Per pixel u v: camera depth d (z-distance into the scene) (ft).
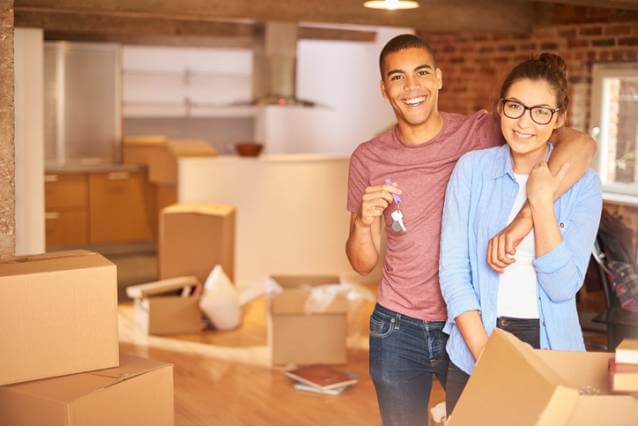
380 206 8.47
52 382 9.16
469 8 18.26
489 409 6.37
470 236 7.79
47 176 27.37
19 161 17.28
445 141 8.74
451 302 7.70
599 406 6.08
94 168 27.89
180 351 17.44
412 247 8.70
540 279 7.46
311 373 15.48
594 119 18.28
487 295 7.66
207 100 34.81
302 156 23.65
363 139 28.63
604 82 18.07
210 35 25.61
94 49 27.35
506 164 7.70
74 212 27.96
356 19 16.96
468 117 8.91
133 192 28.68
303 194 23.47
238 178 22.89
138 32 24.03
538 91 7.29
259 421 13.56
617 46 17.56
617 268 13.97
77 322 9.32
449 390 8.07
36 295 9.03
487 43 20.85
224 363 16.63
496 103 8.70
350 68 29.30
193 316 18.80
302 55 32.94
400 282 8.81
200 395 14.76
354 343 17.78
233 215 20.62
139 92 33.55
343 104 29.86
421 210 8.68
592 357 6.83
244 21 26.22
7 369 8.97
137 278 25.16
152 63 33.68
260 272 23.31
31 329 9.05
